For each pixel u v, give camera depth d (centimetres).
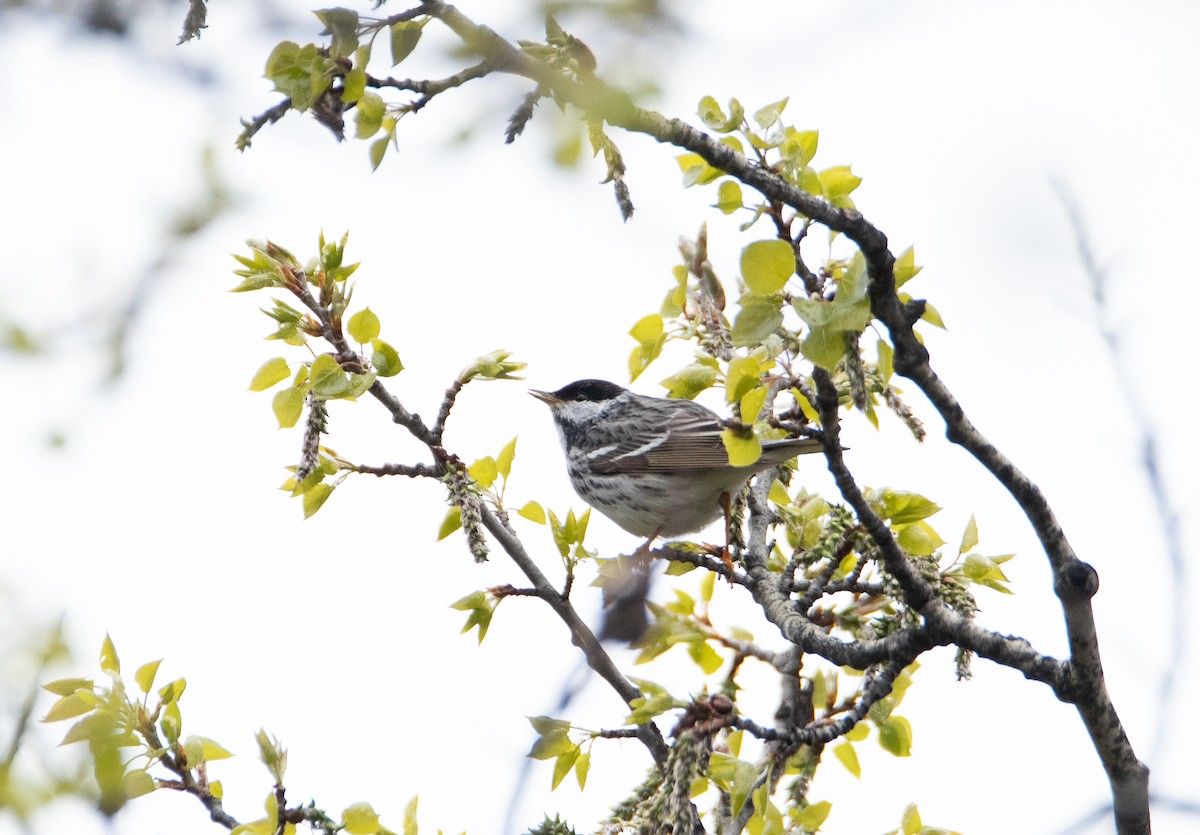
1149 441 735
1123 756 764
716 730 809
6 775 748
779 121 855
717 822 998
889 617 970
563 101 669
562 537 1025
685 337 1137
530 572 1029
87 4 726
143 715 895
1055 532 772
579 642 1011
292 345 992
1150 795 718
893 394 1017
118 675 892
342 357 983
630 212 817
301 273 994
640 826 784
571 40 656
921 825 916
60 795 761
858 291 772
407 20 726
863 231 761
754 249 783
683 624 1070
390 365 977
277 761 888
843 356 800
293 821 886
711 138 748
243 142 776
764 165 845
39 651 766
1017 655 794
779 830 910
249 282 974
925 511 982
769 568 1138
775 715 1055
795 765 1025
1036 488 777
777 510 1166
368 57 765
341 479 1003
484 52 684
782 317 810
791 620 962
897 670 866
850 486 816
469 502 980
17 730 757
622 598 699
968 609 923
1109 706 769
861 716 866
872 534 819
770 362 905
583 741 948
